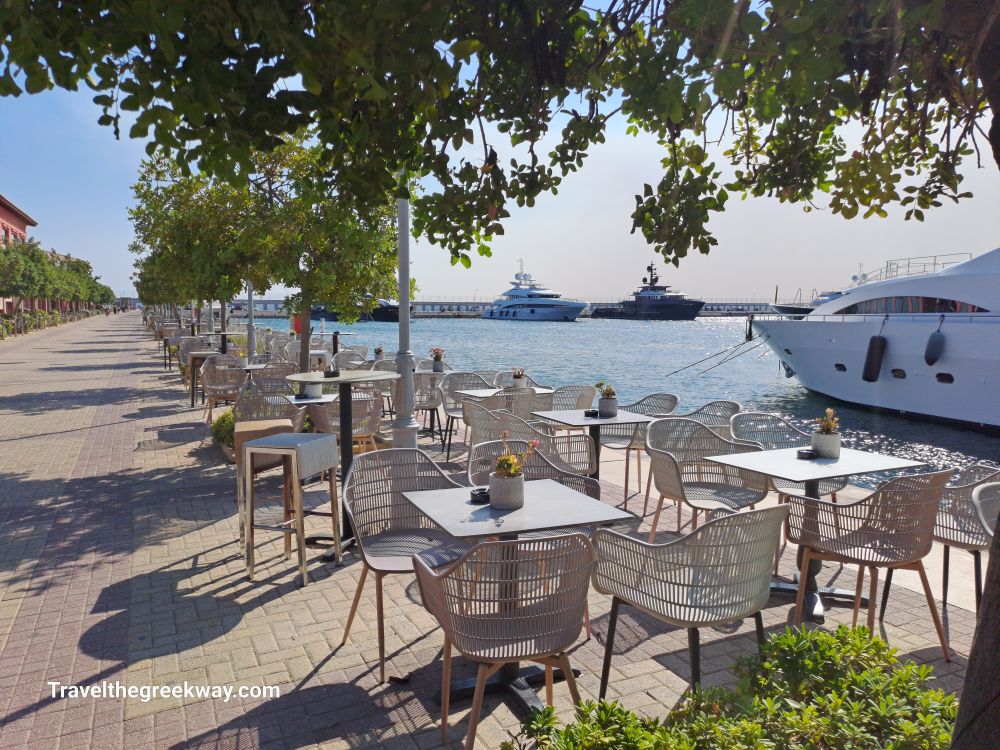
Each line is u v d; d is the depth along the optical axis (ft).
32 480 25.89
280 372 37.99
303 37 5.83
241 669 12.44
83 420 39.70
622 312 356.38
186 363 54.39
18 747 10.24
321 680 12.07
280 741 10.39
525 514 11.80
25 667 12.52
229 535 19.57
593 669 12.41
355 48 5.52
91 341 127.85
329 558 17.58
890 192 9.54
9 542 19.10
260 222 32.22
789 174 9.87
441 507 12.32
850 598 15.11
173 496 23.56
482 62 8.64
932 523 12.64
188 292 39.99
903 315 56.24
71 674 12.28
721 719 7.38
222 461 28.76
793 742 7.00
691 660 10.60
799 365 67.97
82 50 5.99
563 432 27.27
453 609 9.72
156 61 5.96
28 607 14.98
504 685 11.68
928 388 54.03
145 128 6.11
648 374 88.53
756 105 7.59
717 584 10.59
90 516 21.42
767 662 8.46
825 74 5.38
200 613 14.66
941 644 12.66
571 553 9.73
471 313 428.97
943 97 8.72
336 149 7.71
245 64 6.18
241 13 5.58
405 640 13.48
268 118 6.52
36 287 152.35
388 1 5.27
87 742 10.36
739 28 5.56
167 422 38.81
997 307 51.29
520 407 27.84
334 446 17.34
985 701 5.20
